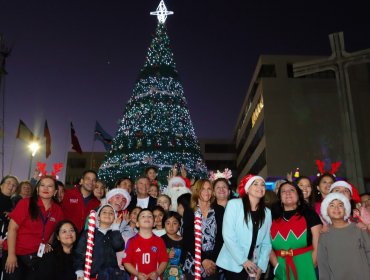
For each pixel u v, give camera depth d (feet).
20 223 19.75
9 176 25.99
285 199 19.03
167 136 99.40
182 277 21.29
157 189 31.24
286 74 130.52
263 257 18.71
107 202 23.57
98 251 19.26
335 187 21.54
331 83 127.85
